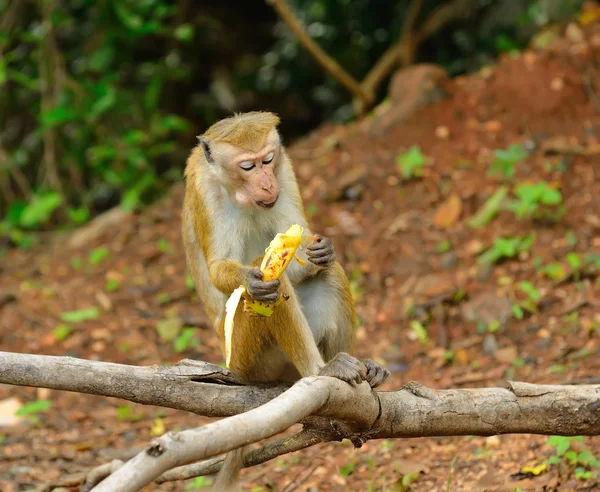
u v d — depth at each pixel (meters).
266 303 6.69
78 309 13.48
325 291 8.01
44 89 17.97
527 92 14.90
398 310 12.07
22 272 15.12
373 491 8.59
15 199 19.34
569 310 11.22
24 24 19.66
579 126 14.18
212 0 23.06
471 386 10.41
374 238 13.38
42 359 6.51
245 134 7.54
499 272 12.14
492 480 8.30
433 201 13.71
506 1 19.88
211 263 7.82
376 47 21.23
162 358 12.14
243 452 7.22
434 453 9.14
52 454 10.09
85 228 16.62
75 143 18.75
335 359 6.70
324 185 14.69
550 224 12.66
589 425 6.91
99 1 18.28
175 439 5.10
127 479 4.95
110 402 11.45
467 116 15.02
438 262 12.62
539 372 10.34
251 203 7.68
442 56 20.48
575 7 17.62
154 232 15.44
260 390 6.99
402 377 10.91
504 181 13.55
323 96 22.28
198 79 23.12
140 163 17.42
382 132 15.34
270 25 23.47
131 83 20.69
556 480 8.04
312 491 8.74
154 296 13.68
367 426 6.71
